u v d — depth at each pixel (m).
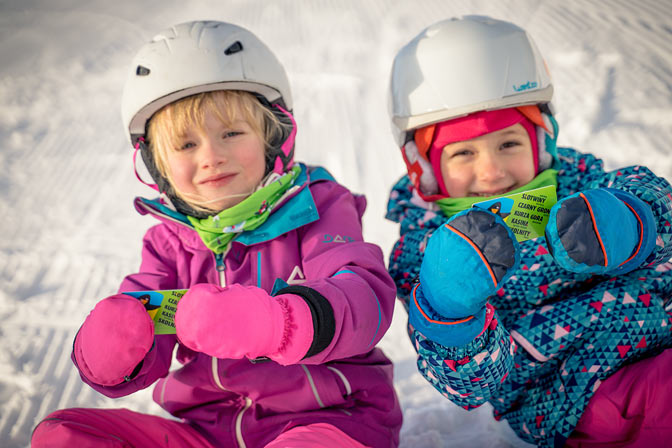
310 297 1.27
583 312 1.54
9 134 5.25
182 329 1.15
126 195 4.21
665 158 3.42
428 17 6.66
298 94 5.39
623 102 4.14
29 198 4.25
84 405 2.32
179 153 1.60
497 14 6.10
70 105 5.70
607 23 5.36
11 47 6.97
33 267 3.41
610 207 1.23
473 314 1.28
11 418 2.26
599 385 1.51
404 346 2.56
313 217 1.64
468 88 1.69
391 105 1.90
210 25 1.65
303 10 7.42
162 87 1.56
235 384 1.57
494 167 1.72
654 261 1.48
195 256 1.67
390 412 1.64
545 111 1.81
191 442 1.57
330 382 1.55
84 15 7.76
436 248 1.21
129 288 1.69
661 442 1.43
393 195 1.98
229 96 1.60
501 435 1.89
